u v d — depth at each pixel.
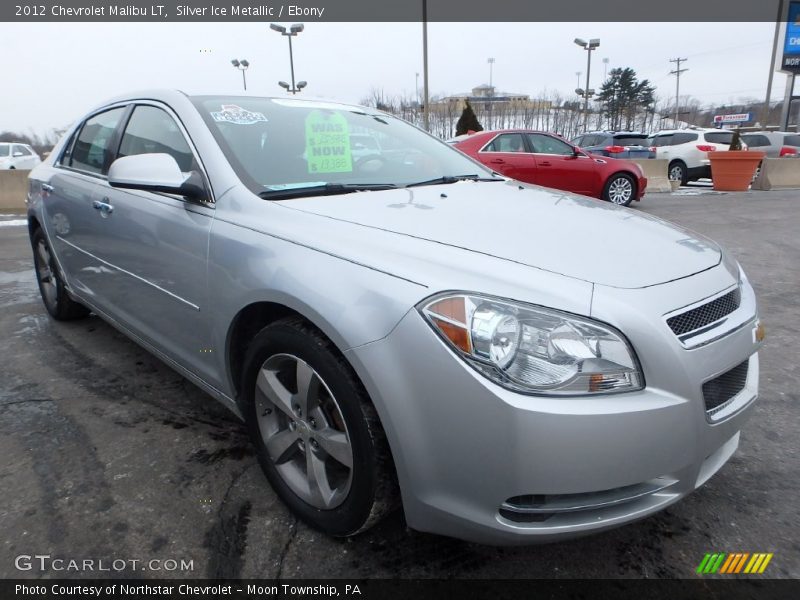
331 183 2.29
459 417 1.41
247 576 1.72
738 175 13.12
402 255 1.62
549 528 1.46
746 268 5.54
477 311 1.43
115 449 2.37
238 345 2.08
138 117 2.75
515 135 9.48
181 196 2.22
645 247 1.80
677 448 1.48
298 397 1.81
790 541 1.88
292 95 2.82
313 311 1.62
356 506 1.68
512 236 1.76
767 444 2.46
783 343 3.58
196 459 2.31
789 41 27.39
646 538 1.90
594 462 1.39
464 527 1.50
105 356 3.35
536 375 1.39
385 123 2.98
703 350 1.54
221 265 1.99
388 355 1.48
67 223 3.23
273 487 2.02
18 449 2.36
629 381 1.44
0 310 4.27
